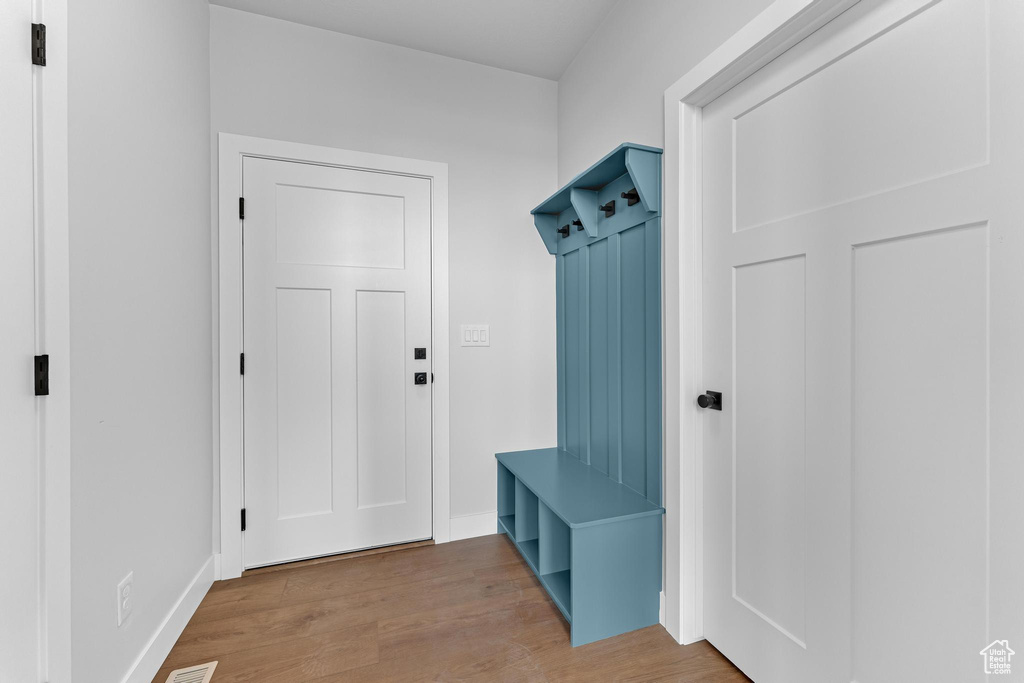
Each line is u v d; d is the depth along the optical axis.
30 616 0.93
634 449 1.83
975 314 0.85
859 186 1.05
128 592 1.26
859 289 1.06
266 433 2.03
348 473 2.16
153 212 1.44
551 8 1.97
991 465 0.83
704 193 1.53
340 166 2.13
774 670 1.28
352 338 2.16
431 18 2.04
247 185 2.00
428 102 2.29
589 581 1.54
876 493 1.02
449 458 2.34
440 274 2.30
